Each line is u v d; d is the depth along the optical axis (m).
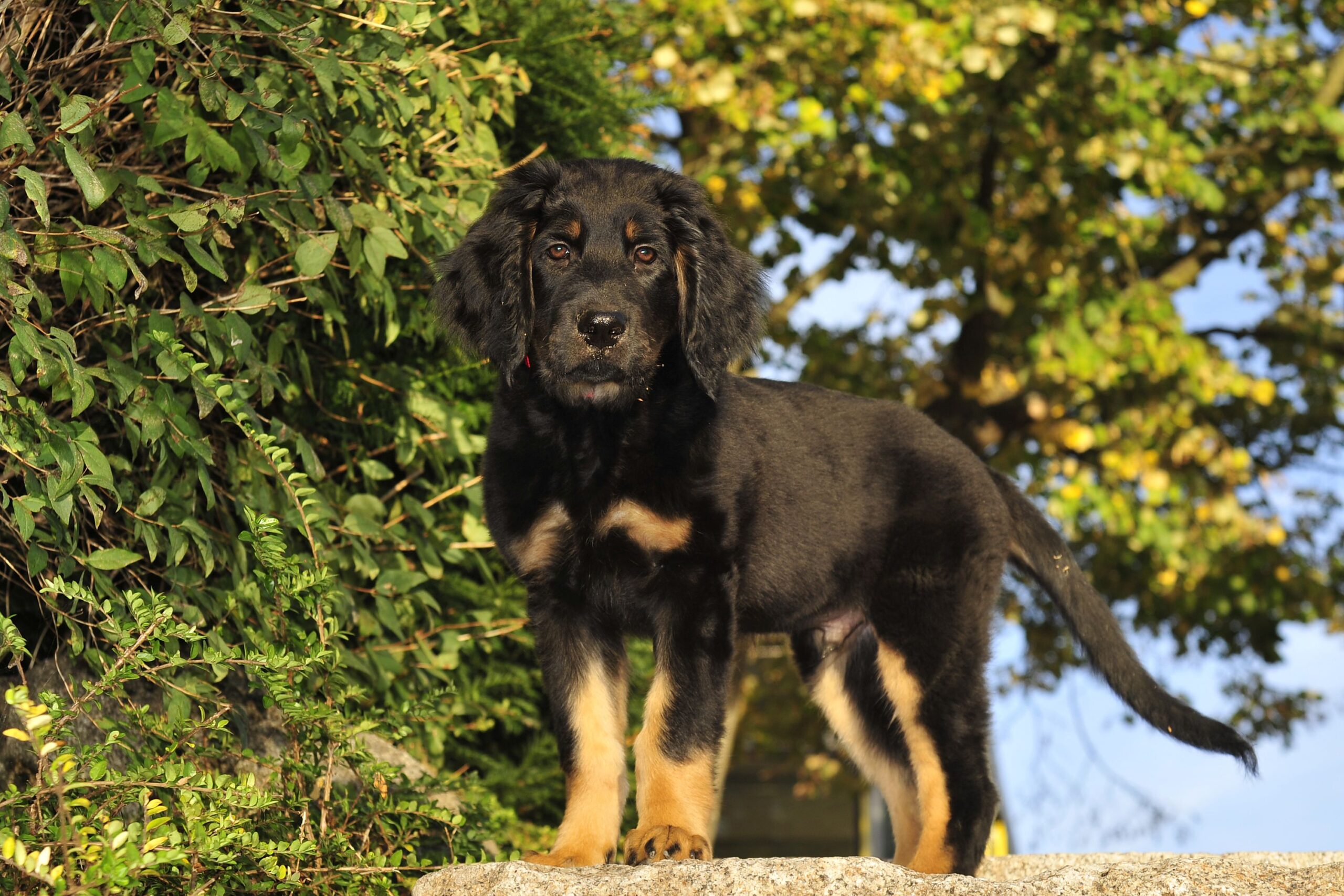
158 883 2.46
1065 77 8.51
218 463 3.38
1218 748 3.40
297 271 3.40
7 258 2.44
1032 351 8.66
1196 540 9.26
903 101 8.27
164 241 2.83
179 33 2.67
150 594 2.55
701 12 7.58
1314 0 9.95
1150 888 2.13
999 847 6.20
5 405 2.45
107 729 2.66
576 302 3.02
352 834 3.00
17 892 2.28
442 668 3.88
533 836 4.35
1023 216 9.10
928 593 3.46
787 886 2.16
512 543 3.13
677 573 3.06
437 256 3.48
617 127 4.97
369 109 3.16
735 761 12.18
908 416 3.65
